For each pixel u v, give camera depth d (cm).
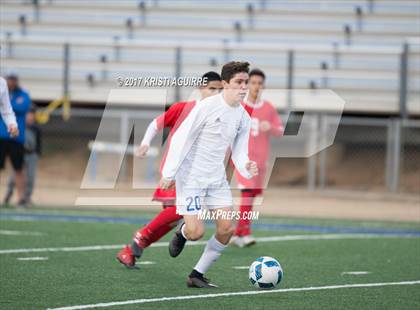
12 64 8325
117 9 8506
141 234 3089
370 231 4700
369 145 7456
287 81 7800
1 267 3089
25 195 5575
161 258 3438
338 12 8138
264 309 2386
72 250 3603
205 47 7925
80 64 8212
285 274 3086
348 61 7875
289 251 3759
